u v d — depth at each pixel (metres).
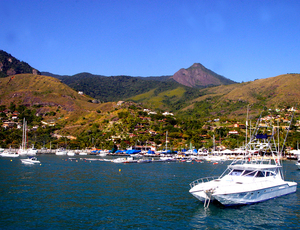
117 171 75.19
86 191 44.97
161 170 79.62
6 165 87.88
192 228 27.95
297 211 33.16
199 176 65.25
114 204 36.69
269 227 28.34
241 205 34.69
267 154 101.62
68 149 195.38
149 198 40.22
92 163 103.06
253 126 138.12
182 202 37.78
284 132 164.38
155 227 28.16
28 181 54.53
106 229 27.50
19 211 33.22
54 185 50.22
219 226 28.55
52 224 28.83
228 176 38.09
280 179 40.25
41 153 173.00
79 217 31.14
